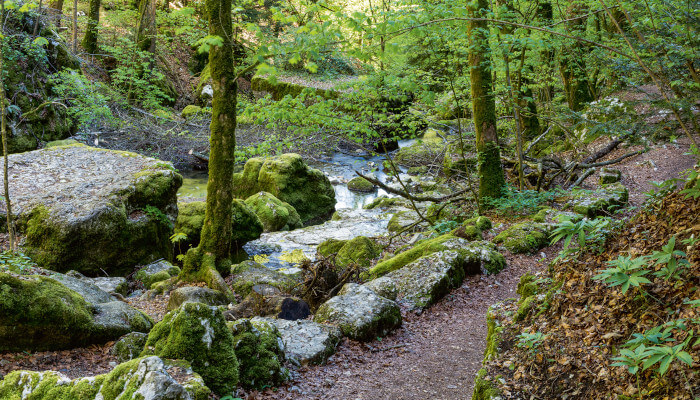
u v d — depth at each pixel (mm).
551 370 3924
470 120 21078
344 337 6184
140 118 21438
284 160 16938
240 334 4965
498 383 4078
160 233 10438
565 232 4172
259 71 6117
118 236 9445
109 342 5781
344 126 9805
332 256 8211
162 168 10859
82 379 3566
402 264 8633
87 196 9672
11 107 13820
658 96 4090
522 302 5121
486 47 10742
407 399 4895
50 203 9391
